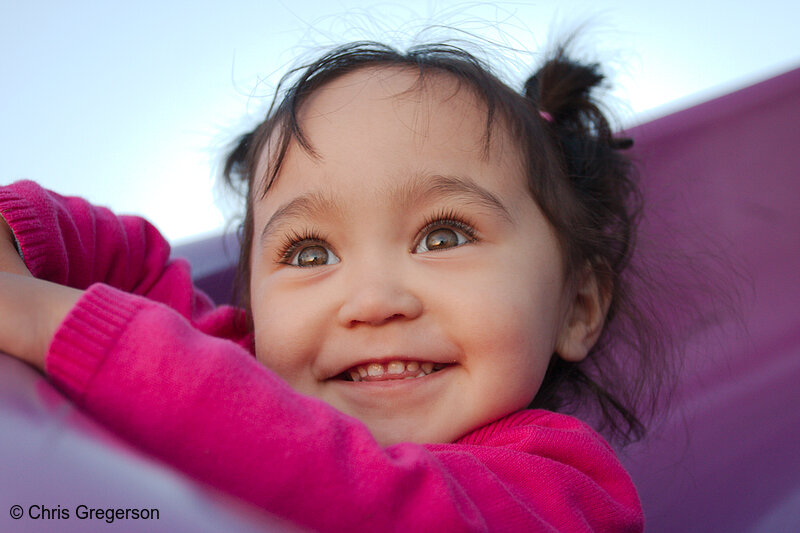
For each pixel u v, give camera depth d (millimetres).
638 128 1517
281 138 899
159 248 1093
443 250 829
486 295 812
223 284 1345
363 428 590
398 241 829
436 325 802
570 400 1228
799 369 1273
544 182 944
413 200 835
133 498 389
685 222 1455
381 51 988
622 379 1250
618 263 1213
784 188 1518
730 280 1407
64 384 524
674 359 1306
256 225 942
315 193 845
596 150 1211
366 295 788
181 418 526
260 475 533
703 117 1587
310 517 539
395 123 863
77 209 963
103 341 534
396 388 798
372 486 555
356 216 833
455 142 869
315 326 816
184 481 428
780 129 1583
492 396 807
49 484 375
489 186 868
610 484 777
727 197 1502
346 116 873
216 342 571
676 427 1225
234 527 410
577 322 1039
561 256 954
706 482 1133
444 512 567
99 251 969
